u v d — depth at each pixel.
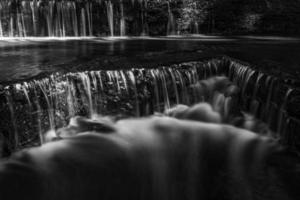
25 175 5.54
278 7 13.84
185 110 8.01
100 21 13.05
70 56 8.82
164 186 5.49
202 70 8.29
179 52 9.59
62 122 6.65
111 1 12.98
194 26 14.02
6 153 5.79
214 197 5.24
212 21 14.03
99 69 7.34
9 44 10.80
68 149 6.27
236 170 5.91
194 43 11.52
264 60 8.41
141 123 7.38
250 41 11.93
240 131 7.30
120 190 5.46
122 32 13.48
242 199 5.14
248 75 7.63
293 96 6.17
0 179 5.38
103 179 5.64
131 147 6.52
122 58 8.66
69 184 5.49
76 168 5.81
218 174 5.78
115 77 7.20
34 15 12.16
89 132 6.79
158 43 11.52
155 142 6.76
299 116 6.00
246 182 5.54
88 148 6.38
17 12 12.00
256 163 6.09
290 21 13.92
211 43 11.48
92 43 11.34
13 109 5.88
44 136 6.38
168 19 13.74
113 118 7.28
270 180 5.59
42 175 5.59
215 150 6.55
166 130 7.22
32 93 6.16
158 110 7.75
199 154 6.43
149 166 6.04
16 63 7.84
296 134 6.05
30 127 6.16
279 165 5.98
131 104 7.43
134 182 5.65
